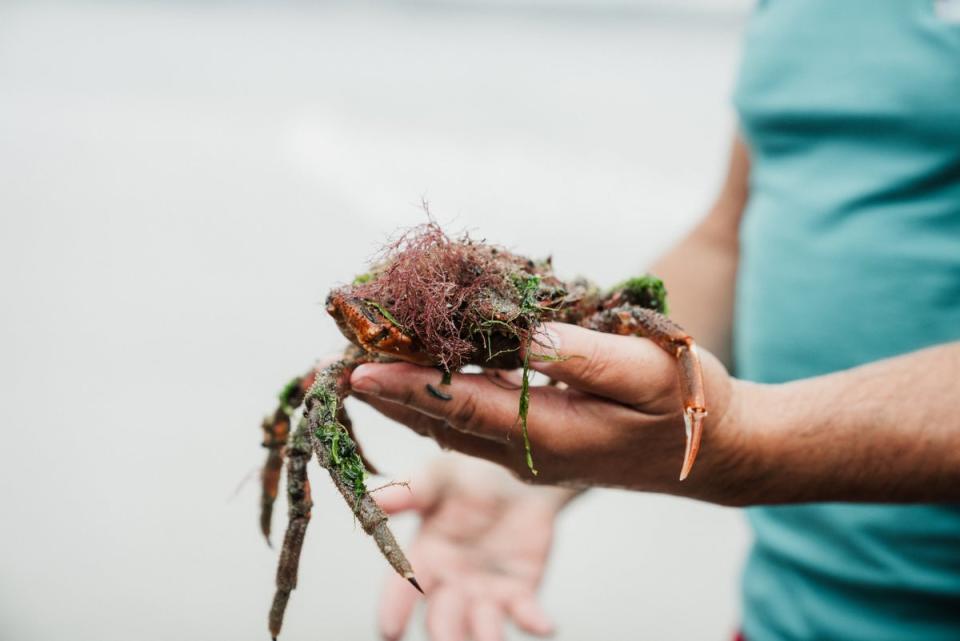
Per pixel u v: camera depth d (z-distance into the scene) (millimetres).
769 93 875
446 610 800
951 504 697
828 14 837
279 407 720
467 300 626
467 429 642
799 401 668
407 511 837
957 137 766
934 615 786
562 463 666
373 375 623
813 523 827
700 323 954
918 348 789
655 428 643
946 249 774
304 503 633
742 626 914
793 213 850
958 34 768
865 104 805
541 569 837
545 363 615
